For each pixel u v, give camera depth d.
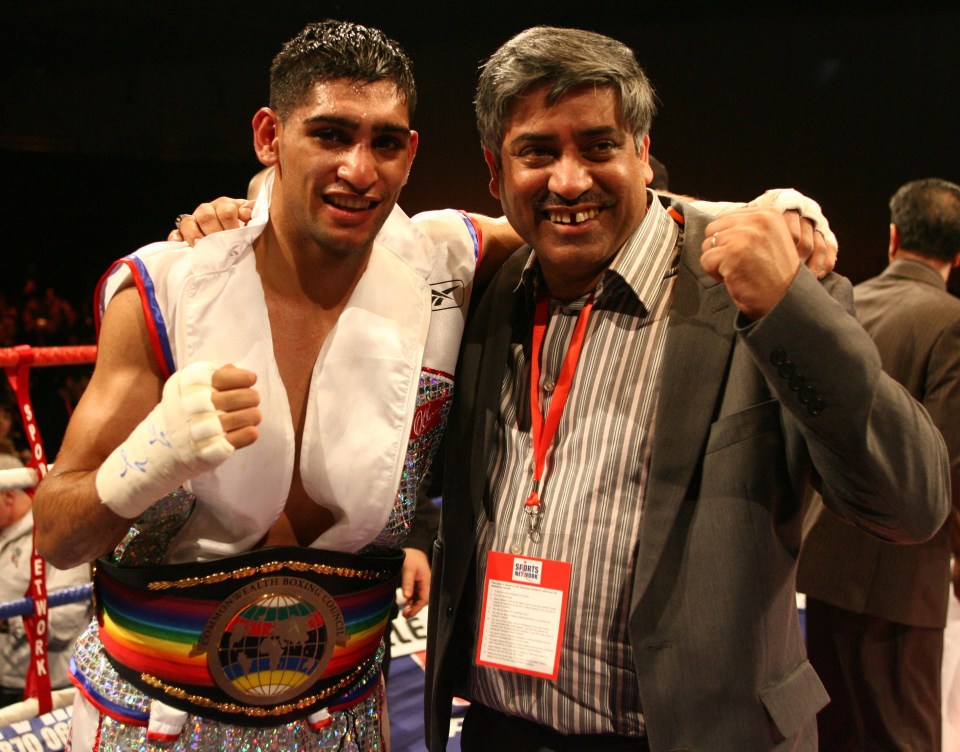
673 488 1.01
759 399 1.01
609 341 1.10
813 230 1.00
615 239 1.08
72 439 1.03
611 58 1.04
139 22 7.11
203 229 1.10
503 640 1.09
